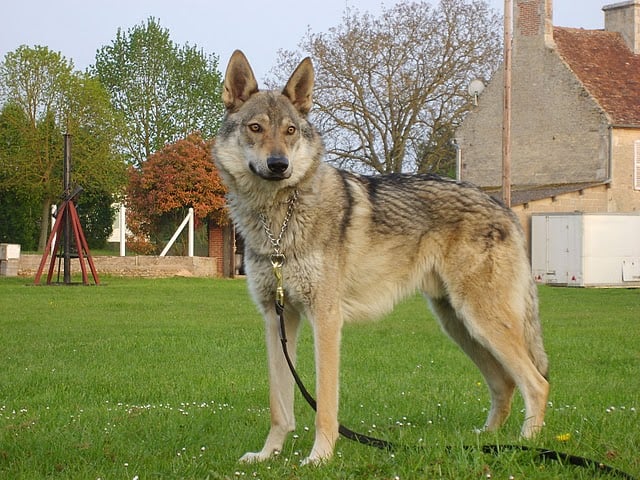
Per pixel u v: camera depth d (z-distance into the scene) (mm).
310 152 2891
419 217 3033
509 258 3041
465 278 3020
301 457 2787
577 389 3664
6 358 4457
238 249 12430
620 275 12203
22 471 2646
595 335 5387
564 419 3037
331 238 2867
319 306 2844
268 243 2852
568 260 12250
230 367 4230
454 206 3049
